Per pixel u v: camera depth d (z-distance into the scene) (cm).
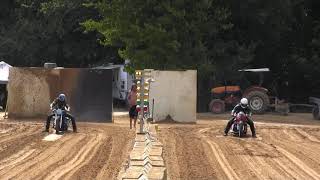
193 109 7644
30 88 7744
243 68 11262
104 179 3212
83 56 13575
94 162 3844
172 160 3991
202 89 10706
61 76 7725
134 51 10212
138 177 2389
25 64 13812
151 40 10031
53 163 3794
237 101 10025
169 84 7644
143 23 10244
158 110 7631
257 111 9719
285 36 12475
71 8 12744
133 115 6412
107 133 5806
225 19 10944
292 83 12512
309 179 3381
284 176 3472
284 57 12475
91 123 7344
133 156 3038
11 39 13525
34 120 7556
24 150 4419
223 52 11212
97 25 10550
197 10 10312
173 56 10062
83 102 7719
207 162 3959
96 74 7719
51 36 13438
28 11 13788
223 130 6500
